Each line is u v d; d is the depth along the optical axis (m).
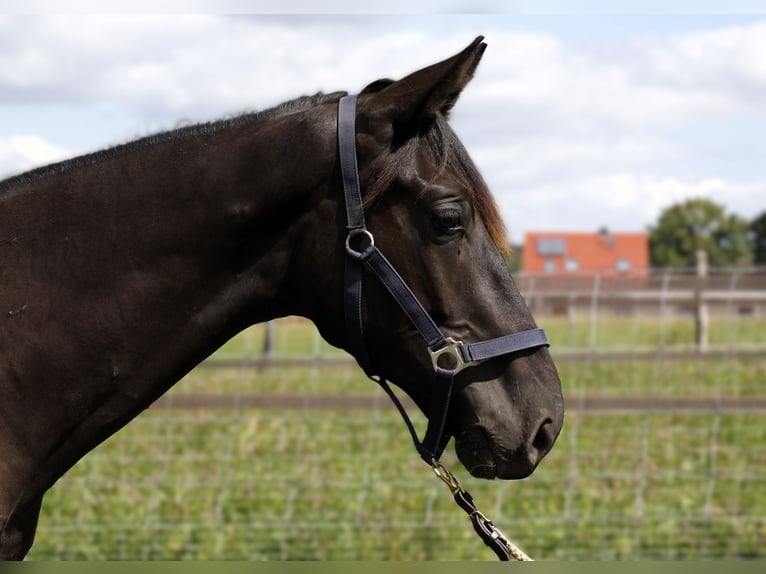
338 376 10.00
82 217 2.26
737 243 62.62
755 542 5.75
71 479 6.56
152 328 2.26
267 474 6.77
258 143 2.28
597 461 7.10
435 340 2.21
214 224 2.26
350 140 2.22
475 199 2.24
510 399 2.22
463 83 2.20
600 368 10.24
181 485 6.43
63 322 2.22
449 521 5.96
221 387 9.52
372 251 2.21
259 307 2.34
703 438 7.81
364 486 6.33
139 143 2.34
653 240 63.06
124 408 2.28
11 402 2.19
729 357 7.67
